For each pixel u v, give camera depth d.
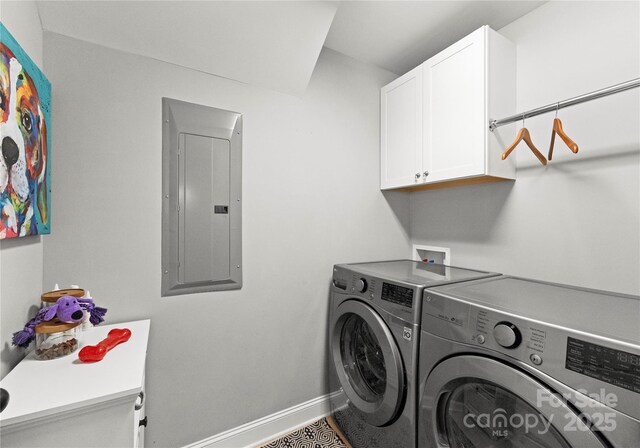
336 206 1.93
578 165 1.36
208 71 1.48
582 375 0.70
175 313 1.41
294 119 1.76
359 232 2.04
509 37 1.64
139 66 1.32
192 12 1.26
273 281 1.69
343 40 1.83
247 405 1.60
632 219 1.21
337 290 1.70
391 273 1.54
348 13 1.59
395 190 2.20
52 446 0.69
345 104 1.97
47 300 0.95
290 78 1.66
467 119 1.50
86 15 1.15
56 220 1.15
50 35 1.15
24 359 0.88
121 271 1.28
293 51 1.52
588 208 1.33
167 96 1.39
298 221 1.78
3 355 0.79
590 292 1.20
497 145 1.48
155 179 1.35
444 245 2.01
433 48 1.92
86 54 1.21
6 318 0.81
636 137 1.20
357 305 1.49
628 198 1.22
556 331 0.76
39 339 0.89
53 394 0.71
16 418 0.64
